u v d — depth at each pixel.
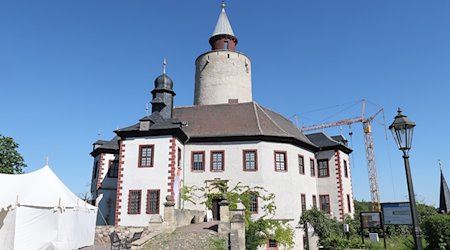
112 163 36.09
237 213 19.48
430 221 14.73
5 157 33.16
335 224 30.77
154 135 28.25
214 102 40.91
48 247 19.17
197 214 26.08
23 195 19.25
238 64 42.03
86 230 22.66
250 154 29.53
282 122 35.25
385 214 26.12
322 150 35.47
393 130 9.13
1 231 18.19
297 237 28.78
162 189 26.91
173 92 33.41
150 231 20.05
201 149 30.36
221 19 45.41
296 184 30.14
